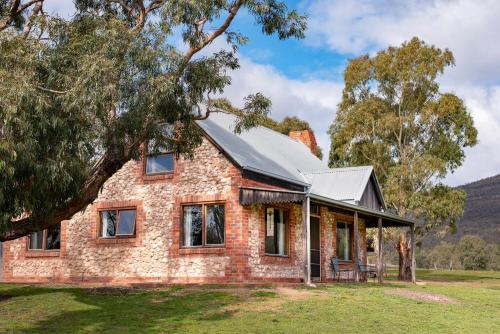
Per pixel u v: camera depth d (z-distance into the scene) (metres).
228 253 22.53
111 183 25.81
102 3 19.00
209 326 14.34
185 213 24.08
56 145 14.55
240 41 18.70
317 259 26.94
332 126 45.56
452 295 23.48
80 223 26.45
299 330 14.09
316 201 22.69
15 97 13.30
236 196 22.78
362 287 22.70
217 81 18.05
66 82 15.03
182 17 17.00
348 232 30.20
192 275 23.17
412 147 42.38
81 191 16.72
